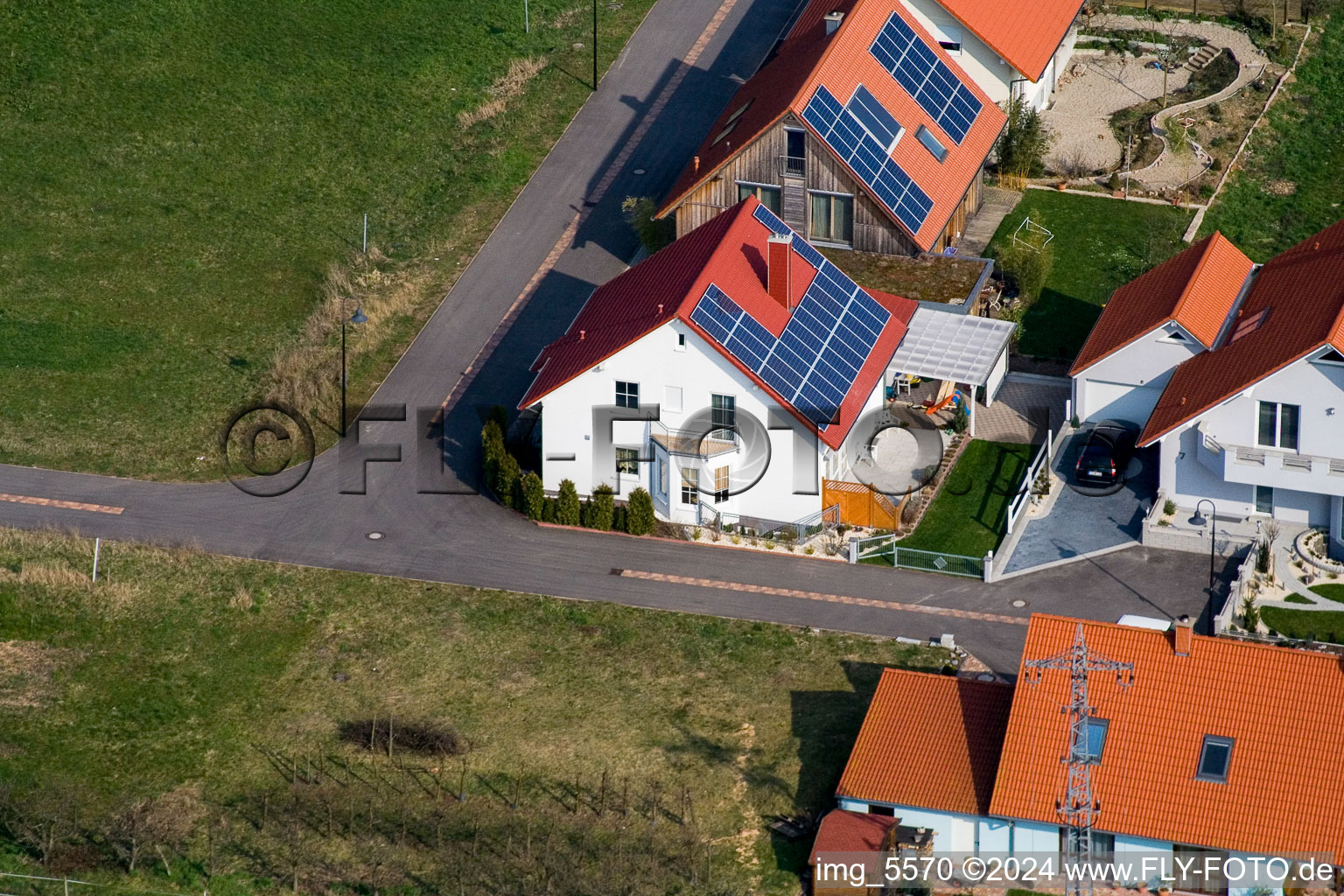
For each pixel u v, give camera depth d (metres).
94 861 58.09
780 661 65.06
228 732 62.78
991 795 56.16
